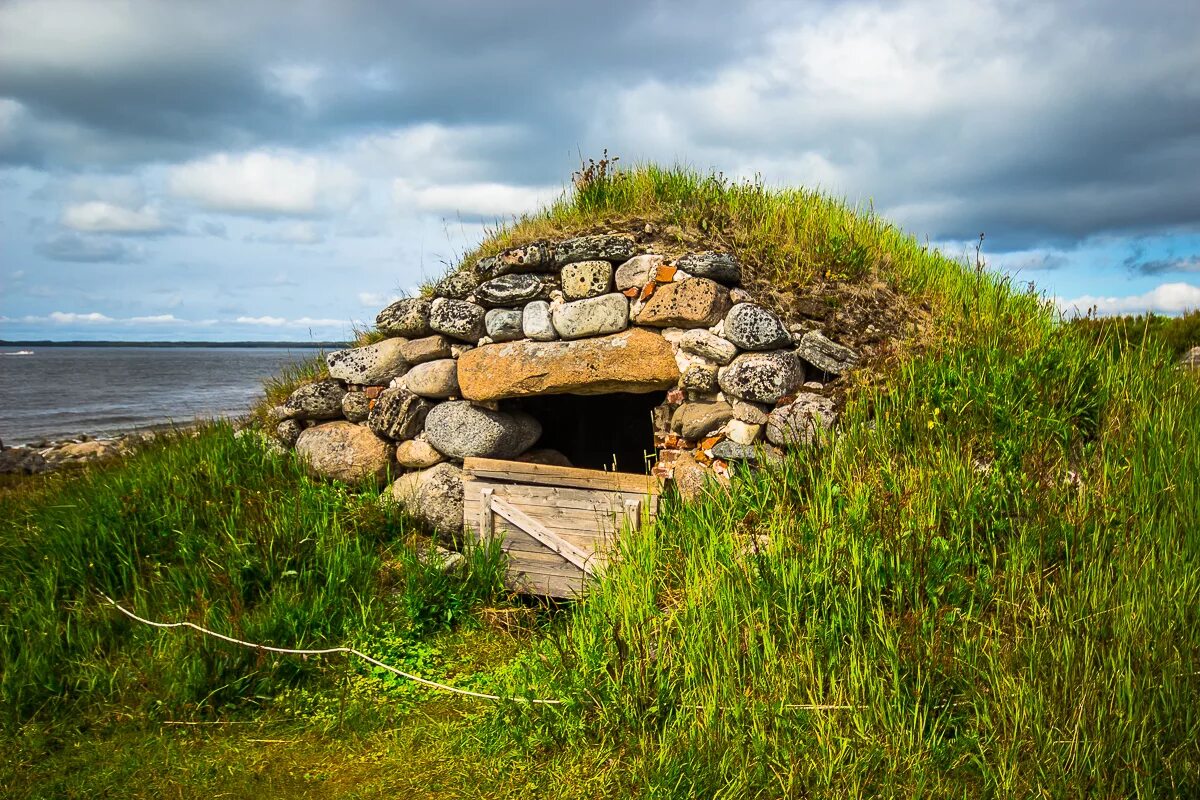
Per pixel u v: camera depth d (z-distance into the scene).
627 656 4.23
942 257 7.48
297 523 5.96
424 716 4.59
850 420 5.38
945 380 5.49
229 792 3.99
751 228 6.81
